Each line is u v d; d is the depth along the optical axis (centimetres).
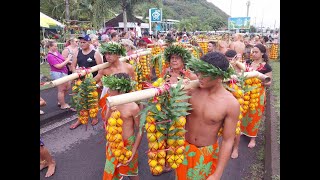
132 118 323
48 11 2738
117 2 2323
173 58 424
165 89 254
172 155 260
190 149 279
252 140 522
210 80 251
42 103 392
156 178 422
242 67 448
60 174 432
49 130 611
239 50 814
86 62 601
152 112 255
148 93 250
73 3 2612
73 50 740
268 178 403
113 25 3259
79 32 2002
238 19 3928
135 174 347
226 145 264
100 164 466
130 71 503
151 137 254
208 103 265
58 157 488
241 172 439
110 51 454
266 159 462
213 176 260
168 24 4931
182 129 256
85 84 393
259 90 436
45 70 1208
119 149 307
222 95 263
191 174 282
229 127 262
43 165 436
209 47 916
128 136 323
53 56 683
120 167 338
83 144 544
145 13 3484
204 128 271
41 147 411
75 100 403
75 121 668
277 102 793
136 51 641
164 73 454
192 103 275
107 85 312
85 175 431
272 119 639
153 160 259
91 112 404
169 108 248
